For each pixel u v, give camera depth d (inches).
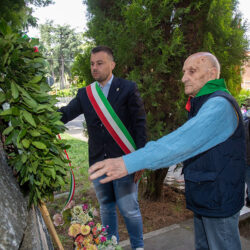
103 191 91.3
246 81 657.6
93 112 88.3
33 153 39.6
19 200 35.9
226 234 54.8
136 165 35.2
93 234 67.3
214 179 52.1
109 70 87.4
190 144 38.5
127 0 114.5
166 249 97.8
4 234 26.3
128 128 89.7
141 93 113.3
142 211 129.0
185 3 110.9
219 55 107.7
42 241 45.2
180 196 147.3
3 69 38.7
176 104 111.4
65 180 49.6
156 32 108.3
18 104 40.3
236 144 52.1
